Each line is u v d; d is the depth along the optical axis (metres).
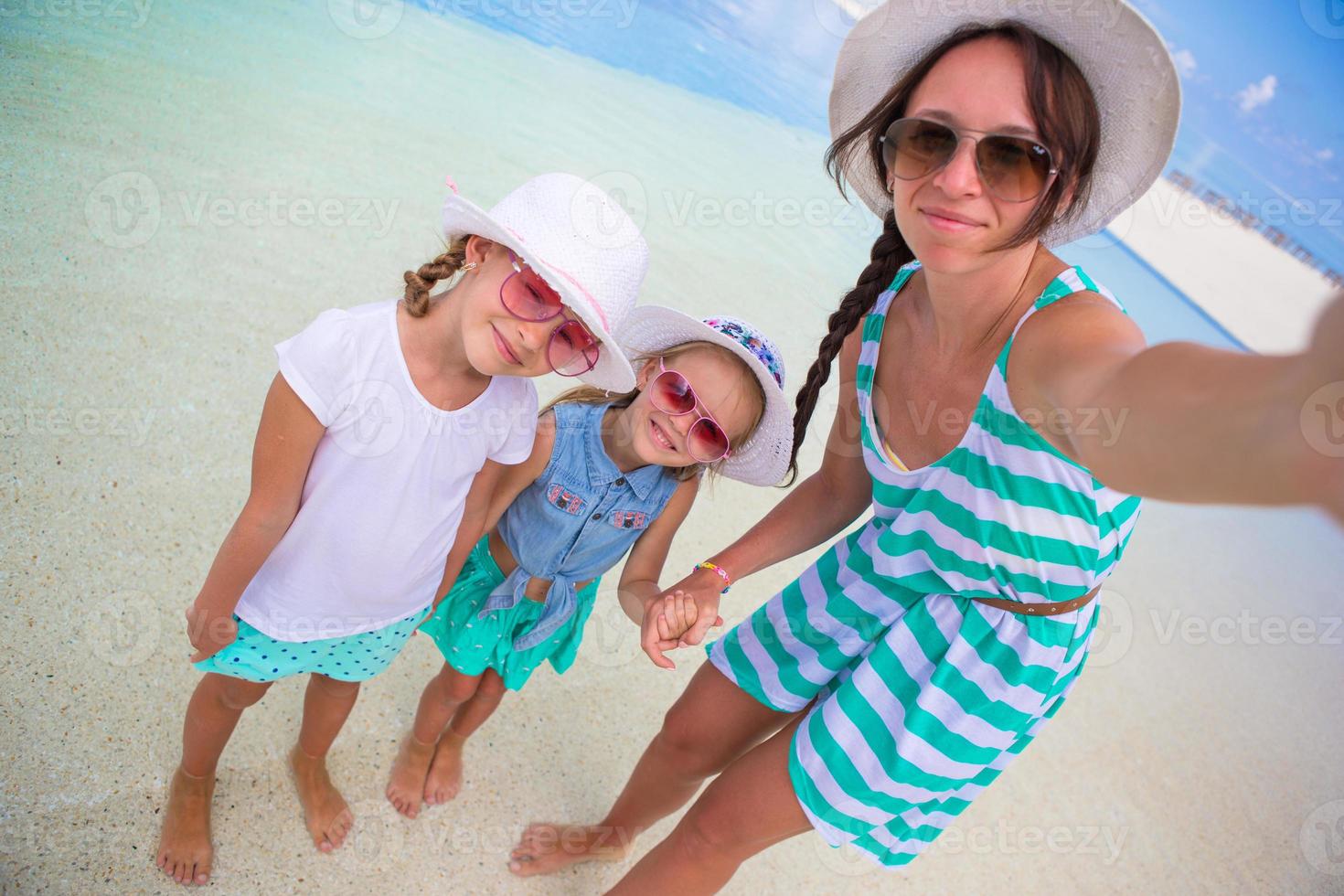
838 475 2.44
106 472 3.05
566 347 1.96
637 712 3.30
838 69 2.11
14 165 3.83
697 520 3.97
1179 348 1.17
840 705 2.06
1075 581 1.90
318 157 4.62
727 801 2.13
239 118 4.66
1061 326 1.67
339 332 1.94
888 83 2.06
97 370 3.30
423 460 2.05
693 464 2.50
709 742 2.42
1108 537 1.86
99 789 2.43
